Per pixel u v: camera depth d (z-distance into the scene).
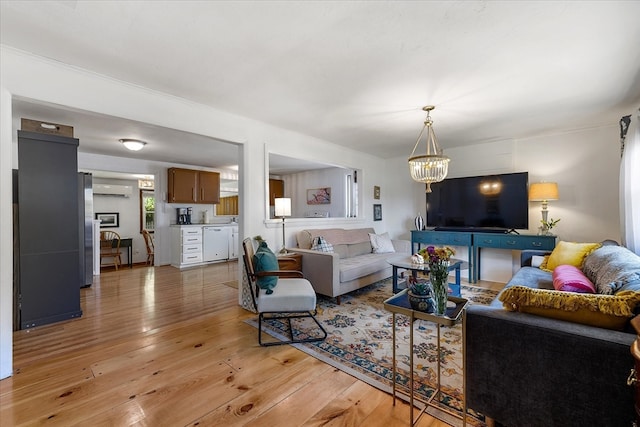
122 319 2.94
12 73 1.90
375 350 2.26
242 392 1.74
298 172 7.45
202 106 2.89
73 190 2.95
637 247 2.59
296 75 2.28
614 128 3.58
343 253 4.33
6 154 1.89
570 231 3.87
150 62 2.08
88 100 2.21
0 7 1.50
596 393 1.13
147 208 7.78
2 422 1.49
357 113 3.14
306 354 2.21
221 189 8.09
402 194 5.58
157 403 1.64
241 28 1.70
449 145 4.67
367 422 1.50
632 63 2.08
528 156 4.20
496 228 4.21
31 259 2.73
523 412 1.28
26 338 2.49
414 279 2.00
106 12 1.55
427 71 2.22
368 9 1.54
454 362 2.08
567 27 1.68
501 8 1.53
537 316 1.33
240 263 3.36
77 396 1.70
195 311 3.19
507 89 2.53
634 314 1.15
